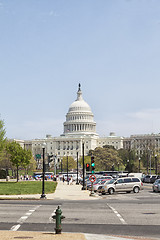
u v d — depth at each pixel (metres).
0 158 98.81
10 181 113.56
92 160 53.22
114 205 34.34
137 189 59.38
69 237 18.19
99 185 64.44
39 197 47.69
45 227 22.42
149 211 29.55
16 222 24.06
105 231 21.34
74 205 34.47
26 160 106.81
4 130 89.94
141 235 20.23
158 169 164.62
